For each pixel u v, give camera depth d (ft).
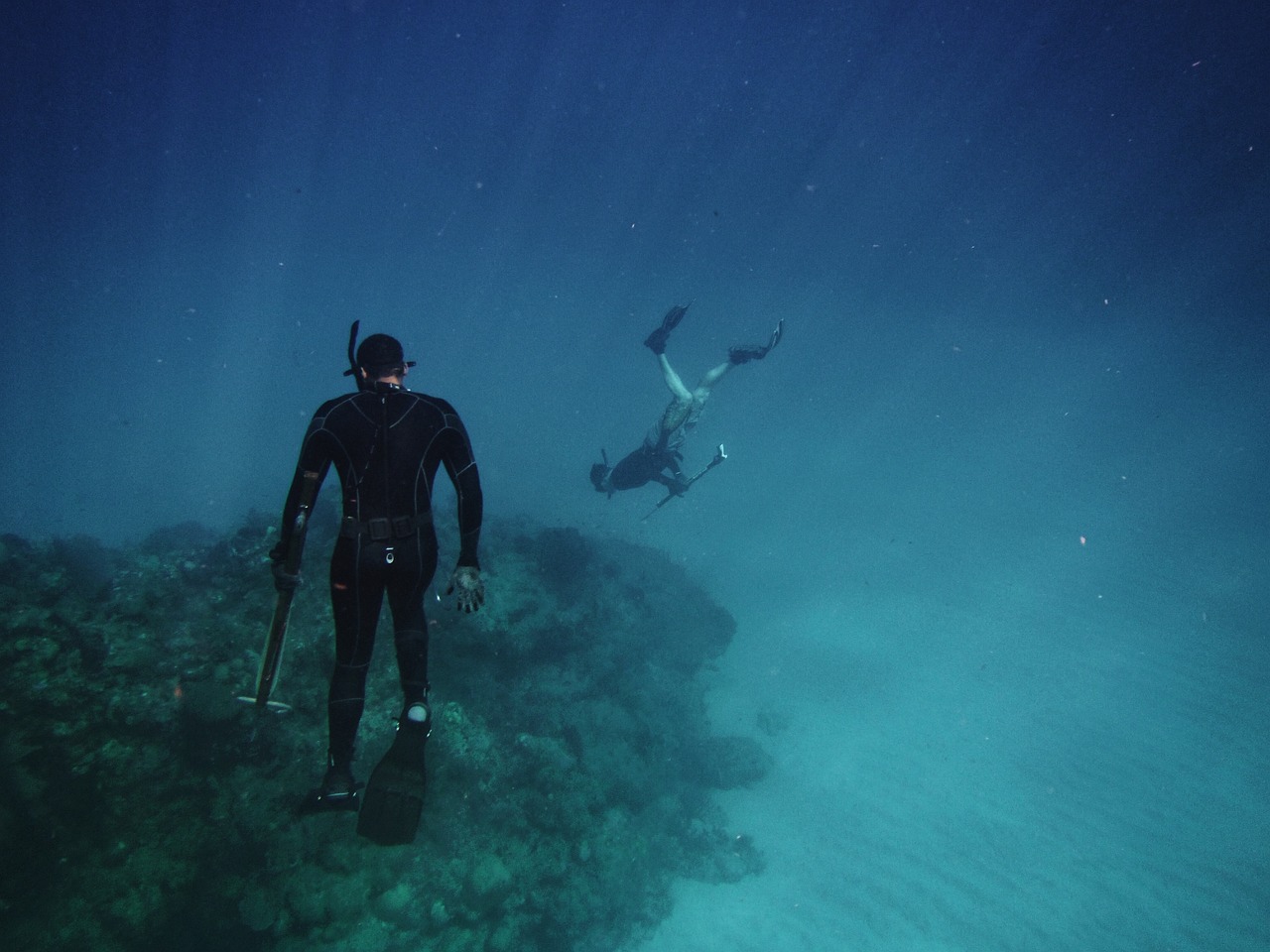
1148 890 26.68
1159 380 166.50
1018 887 27.04
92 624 17.54
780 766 33.60
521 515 44.24
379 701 19.29
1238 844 28.30
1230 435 108.17
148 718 16.40
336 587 5.99
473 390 146.61
